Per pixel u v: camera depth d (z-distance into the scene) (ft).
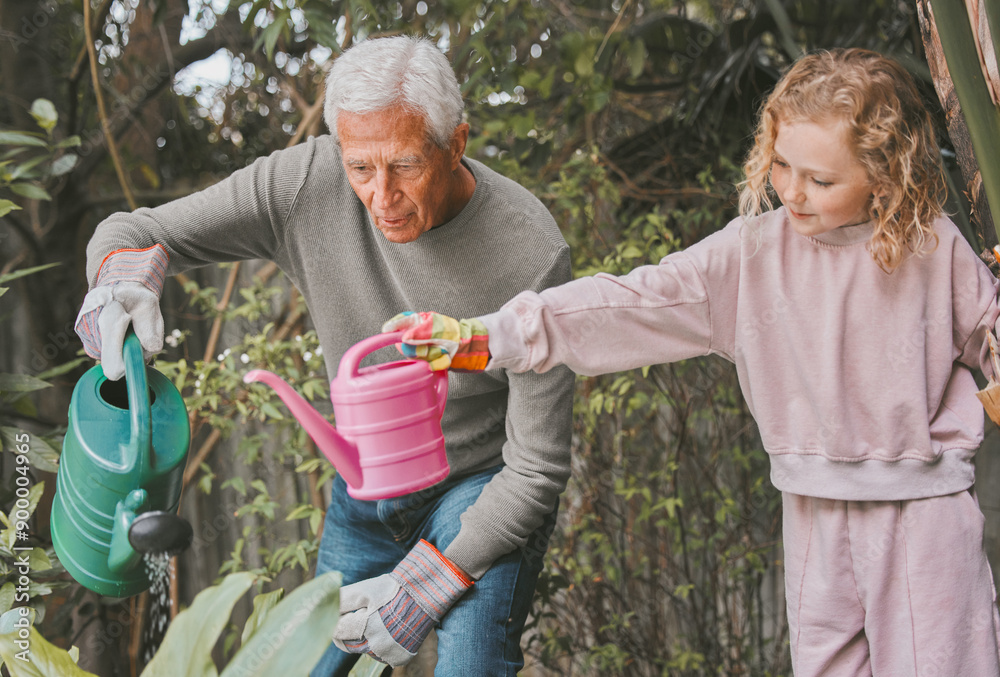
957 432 3.45
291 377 6.61
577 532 7.63
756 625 7.84
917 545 3.38
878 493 3.40
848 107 2.96
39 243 7.29
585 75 6.68
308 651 2.46
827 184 3.09
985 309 3.37
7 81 7.39
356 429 2.83
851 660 3.55
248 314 6.86
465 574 3.89
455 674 3.76
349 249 4.17
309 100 8.43
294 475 8.04
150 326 3.47
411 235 3.56
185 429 3.33
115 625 7.38
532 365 3.26
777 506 7.75
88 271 3.91
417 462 2.87
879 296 3.37
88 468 3.05
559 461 4.00
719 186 7.29
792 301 3.47
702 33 7.55
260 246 4.33
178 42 8.84
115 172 9.15
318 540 6.82
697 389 7.71
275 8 6.04
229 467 8.21
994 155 2.96
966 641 3.36
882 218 3.18
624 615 7.41
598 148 7.31
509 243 3.98
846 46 7.04
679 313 3.48
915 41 6.47
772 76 7.04
